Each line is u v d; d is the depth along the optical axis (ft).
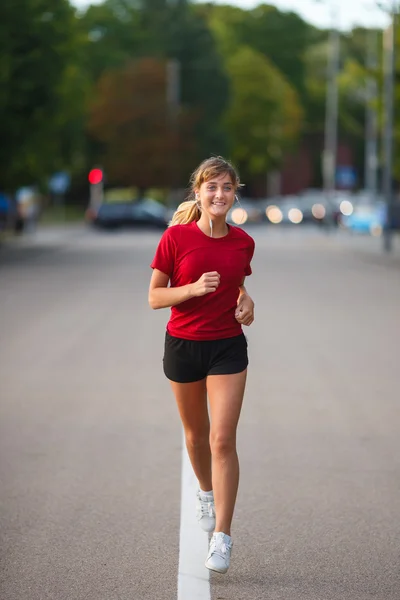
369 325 131.54
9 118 280.31
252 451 65.67
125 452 65.41
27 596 41.60
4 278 203.00
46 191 399.44
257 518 52.19
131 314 140.97
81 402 80.69
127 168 611.47
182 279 45.52
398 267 246.47
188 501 55.11
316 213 499.10
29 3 273.54
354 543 48.44
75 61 332.19
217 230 45.52
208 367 45.80
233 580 43.57
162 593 42.04
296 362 101.04
